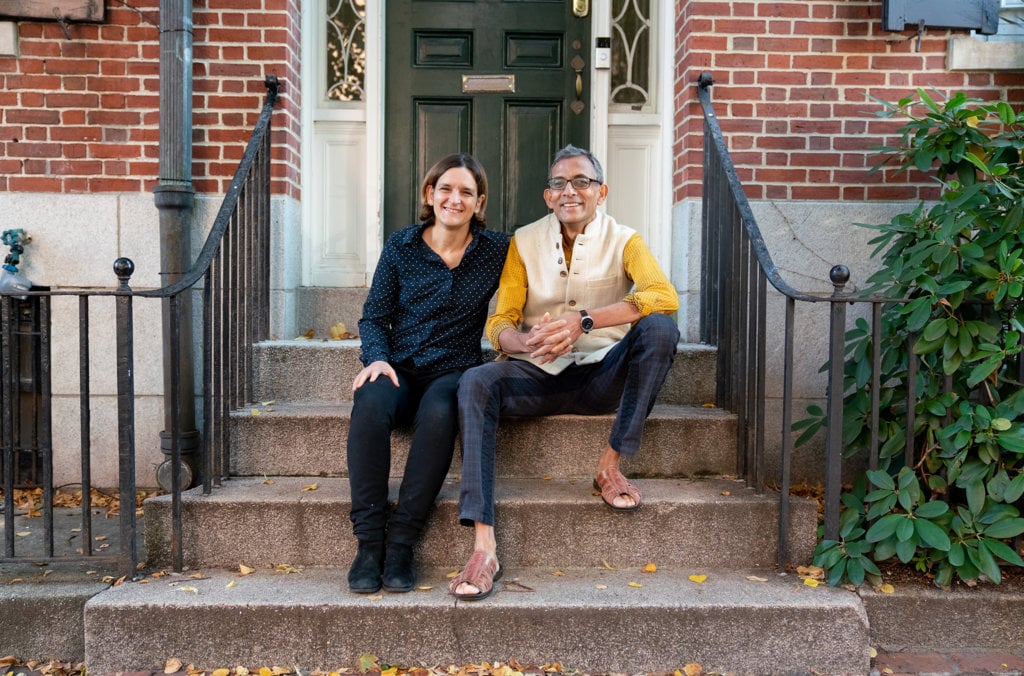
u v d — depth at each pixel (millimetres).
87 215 3396
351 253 3898
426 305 2564
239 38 3418
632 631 2170
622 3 3924
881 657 2301
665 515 2471
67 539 2797
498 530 2463
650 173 3924
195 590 2242
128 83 3393
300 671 2150
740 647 2180
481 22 3904
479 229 2662
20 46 3373
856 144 3424
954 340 2518
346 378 3080
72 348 3406
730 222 2896
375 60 3803
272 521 2455
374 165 3799
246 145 3424
